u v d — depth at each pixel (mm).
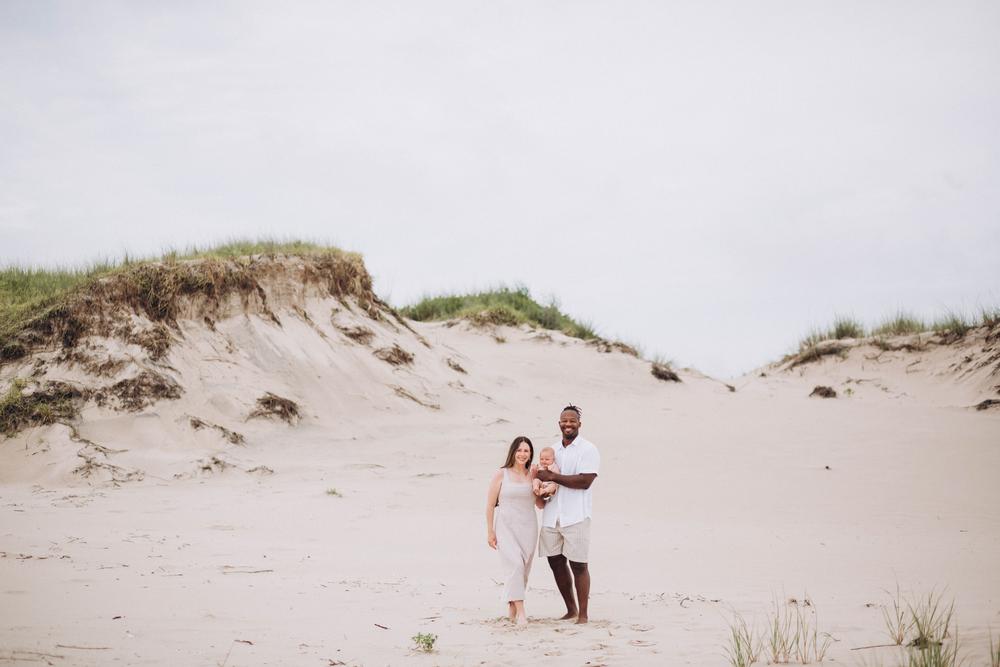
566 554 6828
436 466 16156
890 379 26766
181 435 16531
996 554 9711
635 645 5754
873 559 9484
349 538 10594
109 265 21578
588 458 7070
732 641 5738
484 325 29188
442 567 9125
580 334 30984
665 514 12680
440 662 5332
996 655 5004
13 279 21922
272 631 6020
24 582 7199
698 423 21062
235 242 24016
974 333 26766
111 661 5090
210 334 19812
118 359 17578
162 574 7914
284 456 16547
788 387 26891
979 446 17344
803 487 14453
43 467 14641
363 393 20484
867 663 5031
